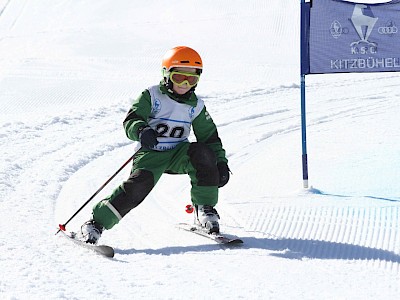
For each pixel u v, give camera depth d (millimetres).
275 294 4449
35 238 5719
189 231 6219
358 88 14711
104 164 8930
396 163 8758
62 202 7152
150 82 17750
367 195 7414
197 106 6004
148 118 5934
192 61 5680
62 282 4508
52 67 20172
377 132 10641
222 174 6016
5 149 9195
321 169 8609
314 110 12547
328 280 4840
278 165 8875
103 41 24234
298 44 22656
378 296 4500
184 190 7867
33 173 8109
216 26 25656
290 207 6973
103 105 12914
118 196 5707
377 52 7312
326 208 6930
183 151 5969
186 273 4875
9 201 6898
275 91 14578
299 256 5473
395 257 5520
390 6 7230
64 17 30219
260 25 25312
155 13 28781
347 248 5734
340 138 10359
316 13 7430
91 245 5449
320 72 7512
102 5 31000
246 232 6195
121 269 4930
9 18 30984
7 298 4098
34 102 15898
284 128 11227
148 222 6570
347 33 7367
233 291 4473
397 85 14930
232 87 16031
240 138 10547
